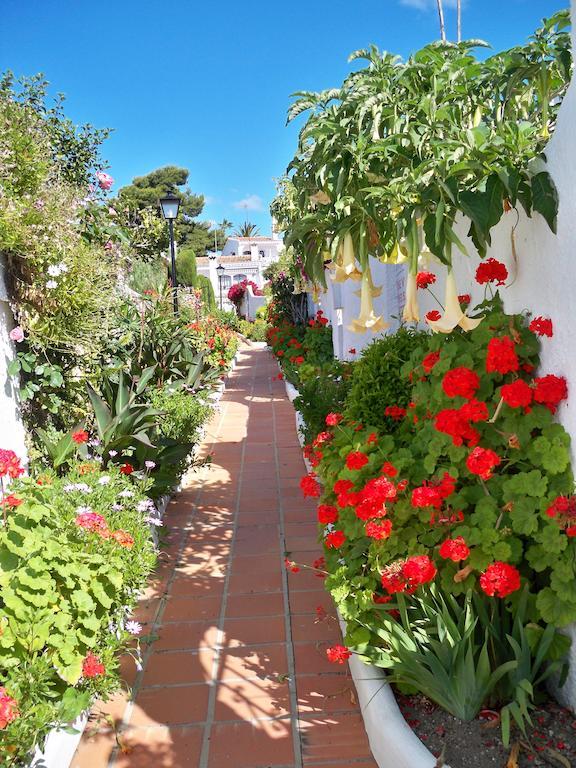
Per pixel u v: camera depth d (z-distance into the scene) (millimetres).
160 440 5695
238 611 3922
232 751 2729
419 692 2672
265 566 4555
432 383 3139
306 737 2795
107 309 5238
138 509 4266
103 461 5117
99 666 2654
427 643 2570
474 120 3355
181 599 4098
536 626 2465
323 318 11211
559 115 2336
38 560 2656
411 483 2953
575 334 2332
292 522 5430
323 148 3330
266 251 49875
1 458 2742
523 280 2760
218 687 3174
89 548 3215
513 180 2422
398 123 3242
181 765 2660
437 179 2586
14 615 2562
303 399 6816
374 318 3463
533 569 2596
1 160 4090
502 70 3090
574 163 2240
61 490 3795
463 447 2756
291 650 3475
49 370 4555
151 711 3010
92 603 2764
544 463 2438
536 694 2557
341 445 3730
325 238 3729
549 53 2895
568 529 2295
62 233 4438
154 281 9320
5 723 2080
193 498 6148
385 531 2664
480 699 2412
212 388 11383
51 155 5332
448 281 2836
